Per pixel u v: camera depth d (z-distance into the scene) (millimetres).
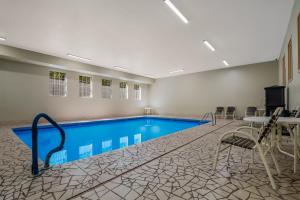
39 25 4047
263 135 1874
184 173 1939
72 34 4566
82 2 3141
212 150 2883
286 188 1581
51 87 7348
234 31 4438
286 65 4945
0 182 1703
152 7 3318
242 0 3145
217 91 9219
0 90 6031
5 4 3182
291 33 3832
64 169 2041
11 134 4352
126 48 5699
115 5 3240
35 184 1662
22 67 6508
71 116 7949
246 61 7656
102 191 1542
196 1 3150
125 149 2934
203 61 7508
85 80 8594
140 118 10250
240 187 1608
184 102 10586
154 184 1675
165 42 5156
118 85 10227
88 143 4941
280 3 3266
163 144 3275
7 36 4699
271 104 4750
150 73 10258
